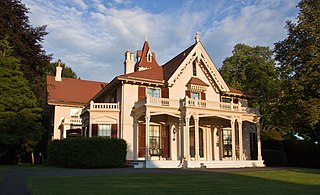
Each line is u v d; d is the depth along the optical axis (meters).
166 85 29.30
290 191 11.25
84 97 42.22
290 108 25.45
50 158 27.83
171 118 29.47
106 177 14.94
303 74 24.30
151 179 14.11
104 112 28.05
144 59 42.69
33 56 34.88
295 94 24.95
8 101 27.91
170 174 16.84
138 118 27.67
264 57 50.88
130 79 27.89
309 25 24.45
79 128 34.88
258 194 10.27
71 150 24.17
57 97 40.12
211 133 31.27
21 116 28.03
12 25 33.06
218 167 25.94
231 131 29.31
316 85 23.41
